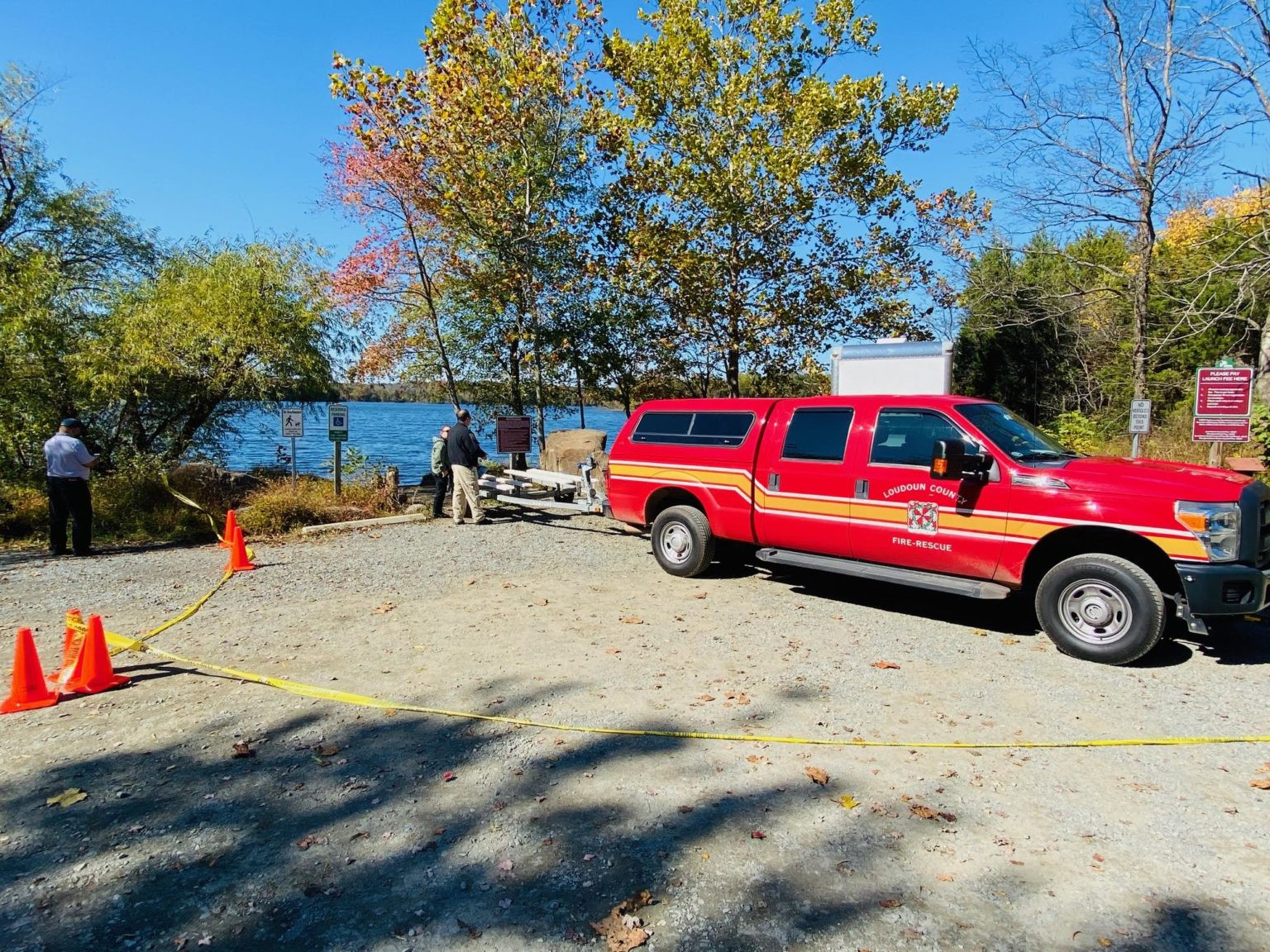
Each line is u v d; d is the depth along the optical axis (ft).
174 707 15.48
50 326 45.55
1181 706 15.42
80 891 9.53
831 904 9.24
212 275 50.90
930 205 56.44
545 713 15.15
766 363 61.62
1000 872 9.91
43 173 55.52
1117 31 47.78
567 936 8.68
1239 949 8.46
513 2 49.49
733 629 20.80
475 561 29.91
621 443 28.94
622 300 59.00
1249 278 49.70
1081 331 73.72
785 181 51.13
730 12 53.83
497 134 51.24
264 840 10.68
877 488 21.53
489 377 60.29
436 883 9.70
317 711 15.29
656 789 12.07
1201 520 16.56
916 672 17.43
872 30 53.42
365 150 53.11
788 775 12.53
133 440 54.34
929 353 32.63
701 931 8.76
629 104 56.59
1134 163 48.96
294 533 36.65
